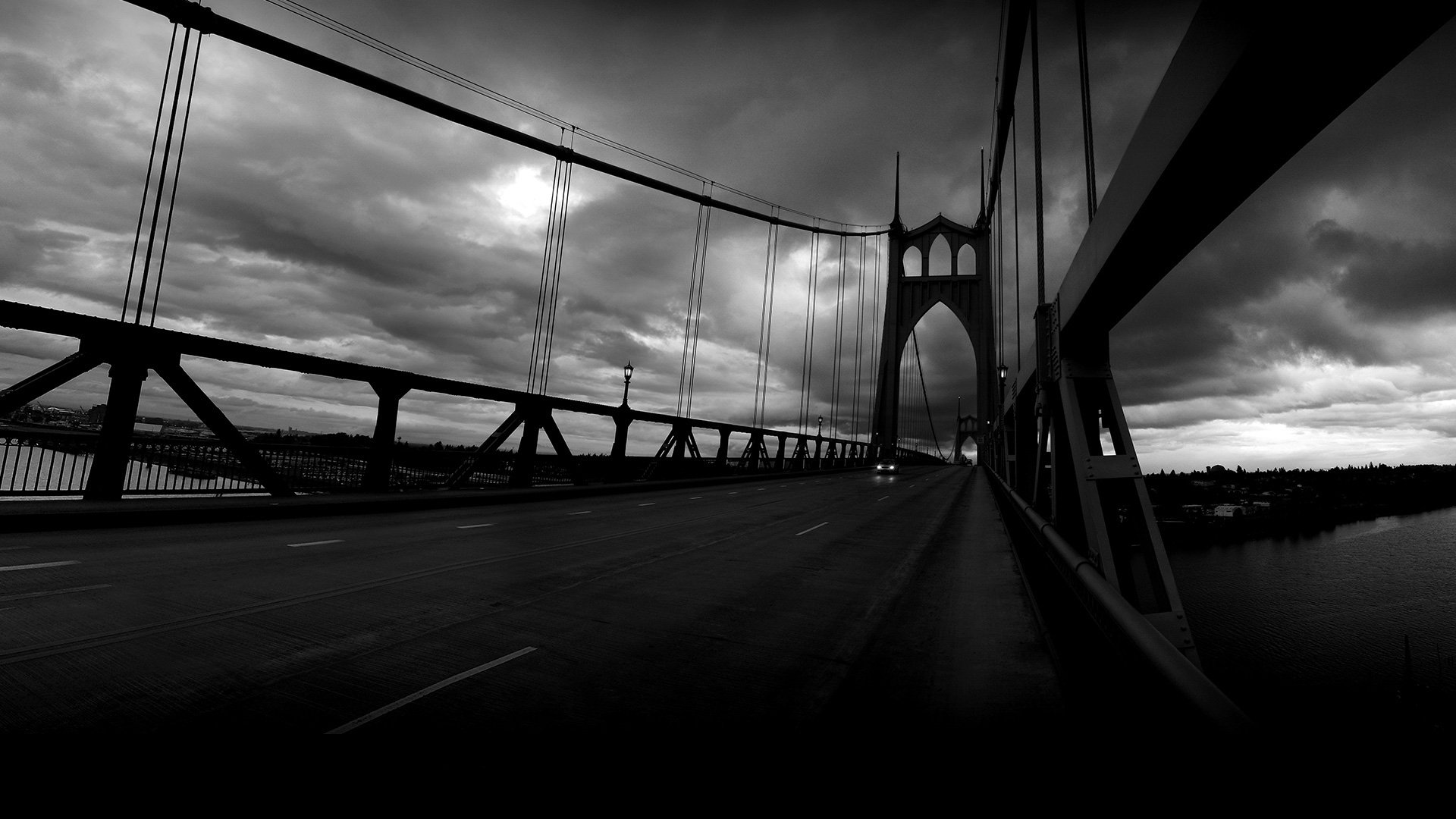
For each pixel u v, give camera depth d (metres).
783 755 3.03
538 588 6.45
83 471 9.55
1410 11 2.15
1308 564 29.03
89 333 9.48
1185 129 3.02
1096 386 6.39
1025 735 3.28
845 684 4.05
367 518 11.24
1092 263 4.89
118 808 2.34
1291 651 17.03
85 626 4.49
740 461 33.31
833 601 6.54
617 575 7.39
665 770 2.83
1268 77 2.54
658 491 21.75
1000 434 25.61
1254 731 1.77
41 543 7.35
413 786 2.61
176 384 10.53
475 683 3.82
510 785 2.66
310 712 3.30
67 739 2.88
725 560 8.74
